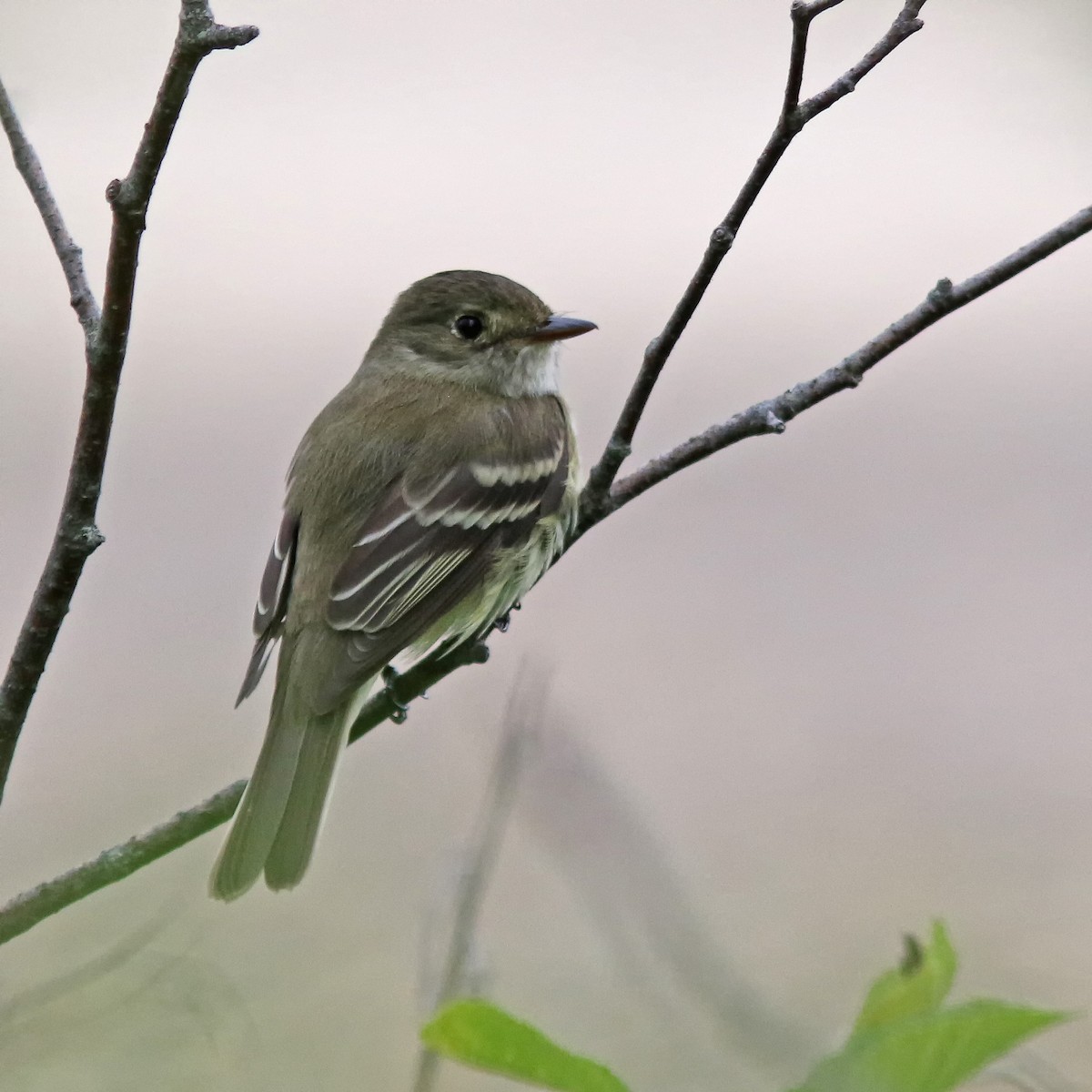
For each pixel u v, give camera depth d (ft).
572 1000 28.12
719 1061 20.02
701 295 24.53
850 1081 11.11
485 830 17.93
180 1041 23.43
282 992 31.35
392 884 34.32
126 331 18.06
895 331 25.80
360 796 38.04
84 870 20.26
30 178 20.54
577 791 19.26
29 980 27.20
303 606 30.17
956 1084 11.15
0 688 18.94
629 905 18.67
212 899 25.36
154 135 17.12
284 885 25.85
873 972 33.37
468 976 16.75
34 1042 22.00
